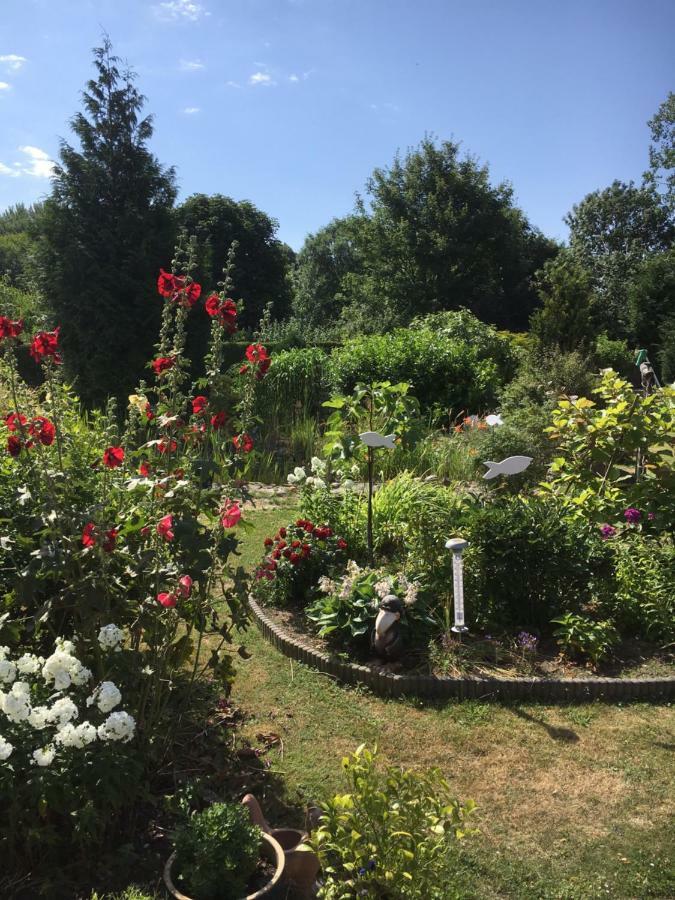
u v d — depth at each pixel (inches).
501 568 185.5
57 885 97.9
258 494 360.8
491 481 313.0
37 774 91.4
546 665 169.9
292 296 1744.6
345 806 92.6
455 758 136.9
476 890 102.6
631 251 1475.1
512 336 874.8
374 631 173.9
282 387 465.4
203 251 568.1
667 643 179.3
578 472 238.5
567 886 103.7
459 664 167.3
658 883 104.6
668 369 908.0
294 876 96.6
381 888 86.6
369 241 1341.0
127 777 97.8
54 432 119.3
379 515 242.4
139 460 131.2
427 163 1291.8
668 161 1312.7
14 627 116.5
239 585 125.3
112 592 116.0
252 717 151.2
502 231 1282.0
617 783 129.3
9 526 127.5
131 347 539.5
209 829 91.8
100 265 531.8
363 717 152.2
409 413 219.9
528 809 121.6
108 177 544.1
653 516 218.7
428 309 1233.4
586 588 188.5
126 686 115.6
